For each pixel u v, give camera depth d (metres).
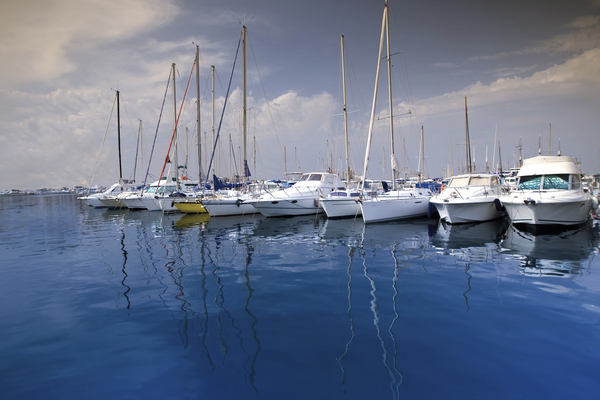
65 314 5.16
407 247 9.98
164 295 6.02
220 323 4.76
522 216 12.61
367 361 3.70
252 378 3.43
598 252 8.82
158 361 3.78
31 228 16.31
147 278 7.14
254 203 18.22
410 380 3.34
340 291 6.09
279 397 3.13
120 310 5.31
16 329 4.64
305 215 19.50
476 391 3.16
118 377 3.49
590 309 5.02
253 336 4.34
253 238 12.21
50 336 4.42
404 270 7.43
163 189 26.31
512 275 6.87
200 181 26.56
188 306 5.45
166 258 9.10
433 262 8.10
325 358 3.77
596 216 15.58
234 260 8.76
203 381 3.40
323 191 19.92
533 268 7.38
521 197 12.58
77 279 7.11
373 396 3.11
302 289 6.23
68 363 3.76
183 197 22.52
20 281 6.98
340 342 4.14
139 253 9.81
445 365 3.59
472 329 4.42
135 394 3.22
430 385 3.26
